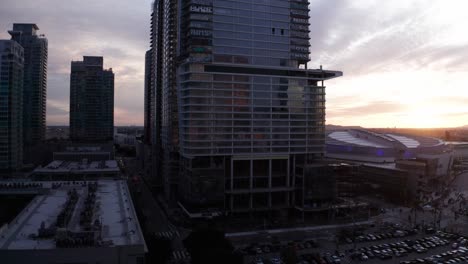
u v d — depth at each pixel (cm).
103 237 11575
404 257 15350
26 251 10144
